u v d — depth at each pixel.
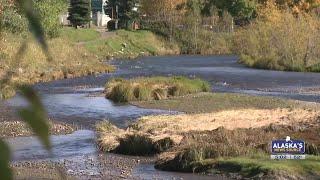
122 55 84.19
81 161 19.48
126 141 21.45
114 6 107.31
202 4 113.62
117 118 29.72
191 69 61.78
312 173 16.45
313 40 62.34
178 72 57.56
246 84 46.69
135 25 106.12
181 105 34.19
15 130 22.66
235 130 21.70
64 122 28.05
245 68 63.53
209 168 17.67
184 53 98.12
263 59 64.38
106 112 31.92
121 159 20.11
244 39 78.12
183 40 101.12
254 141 20.03
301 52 62.34
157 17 107.75
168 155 19.16
